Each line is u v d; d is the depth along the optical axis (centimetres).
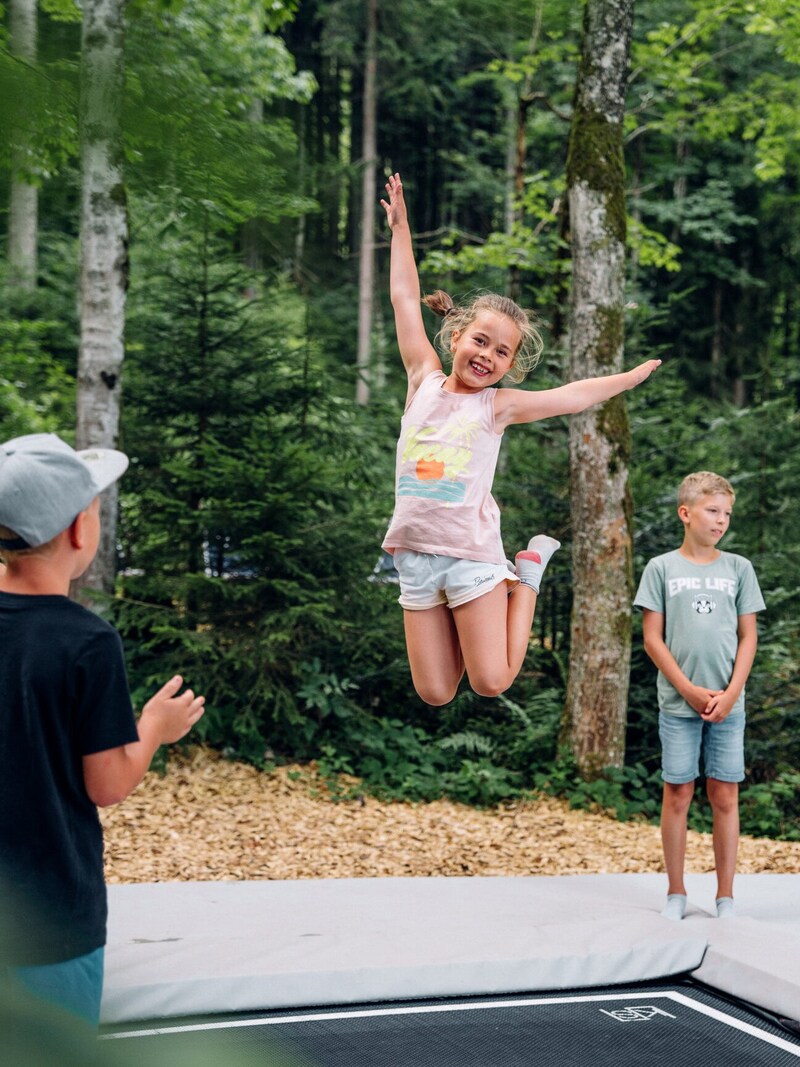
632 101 1970
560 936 371
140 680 766
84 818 196
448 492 282
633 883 466
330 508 847
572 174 749
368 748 791
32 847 186
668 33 1211
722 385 2211
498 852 603
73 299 1330
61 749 191
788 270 2273
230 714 765
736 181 2103
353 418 889
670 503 852
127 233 746
